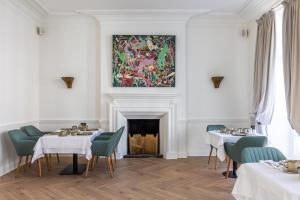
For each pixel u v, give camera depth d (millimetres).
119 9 5746
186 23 6133
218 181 4340
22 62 5410
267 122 4926
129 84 6020
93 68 6172
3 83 4727
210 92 6234
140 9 5742
